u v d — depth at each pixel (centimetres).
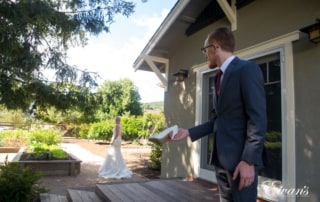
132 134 1669
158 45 604
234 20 426
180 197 352
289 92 330
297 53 325
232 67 143
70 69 538
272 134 357
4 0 422
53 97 523
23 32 439
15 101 489
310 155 302
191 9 503
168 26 532
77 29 525
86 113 568
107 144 1638
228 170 136
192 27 539
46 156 776
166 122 615
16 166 466
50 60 522
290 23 338
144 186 411
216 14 472
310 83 307
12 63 454
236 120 139
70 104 538
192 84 532
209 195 366
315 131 299
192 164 505
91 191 433
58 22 488
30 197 443
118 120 753
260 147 126
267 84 371
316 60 303
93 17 533
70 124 2053
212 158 148
